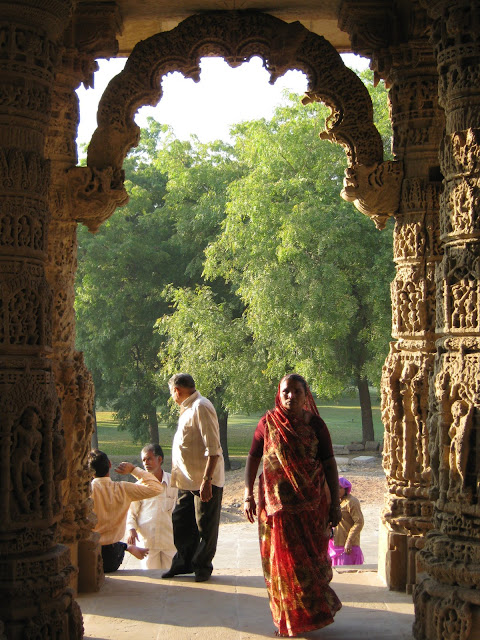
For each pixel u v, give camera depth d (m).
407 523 5.06
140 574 5.55
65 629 3.74
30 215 3.74
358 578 5.41
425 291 5.13
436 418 4.00
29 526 3.69
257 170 17.11
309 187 16.97
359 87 5.23
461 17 3.87
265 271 16.38
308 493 4.12
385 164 5.21
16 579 3.62
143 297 24.53
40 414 3.73
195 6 5.29
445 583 3.81
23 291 3.70
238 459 23.55
